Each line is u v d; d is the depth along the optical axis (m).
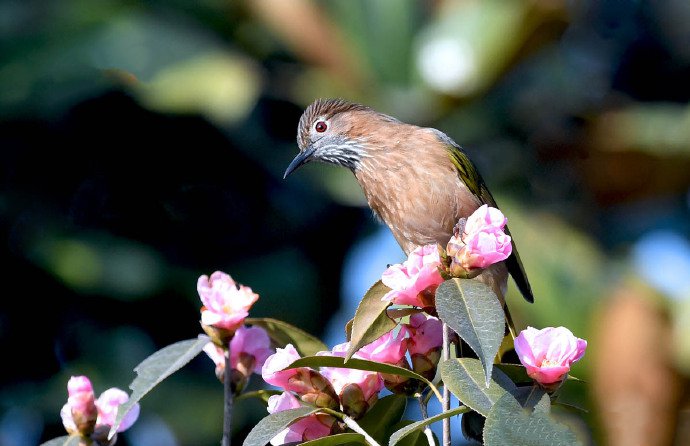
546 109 12.98
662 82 13.76
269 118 12.43
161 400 11.34
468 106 12.39
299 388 4.99
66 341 11.75
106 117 12.44
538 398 4.54
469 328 4.40
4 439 11.37
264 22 12.20
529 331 4.64
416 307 4.94
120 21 12.12
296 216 12.53
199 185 12.55
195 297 11.99
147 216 12.32
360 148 9.10
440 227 8.74
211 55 11.99
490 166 12.54
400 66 12.11
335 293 12.45
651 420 10.44
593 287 11.23
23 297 11.80
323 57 12.16
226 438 5.17
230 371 5.30
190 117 12.44
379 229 12.49
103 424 5.44
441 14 12.16
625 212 12.84
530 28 11.95
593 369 10.73
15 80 12.00
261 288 12.13
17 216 12.03
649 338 10.72
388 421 5.19
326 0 12.14
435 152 8.70
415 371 5.04
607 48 13.89
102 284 11.73
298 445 4.72
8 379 11.60
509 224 11.73
